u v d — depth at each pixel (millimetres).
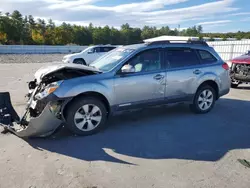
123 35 95562
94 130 4219
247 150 3637
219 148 3701
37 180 2783
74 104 4004
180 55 5129
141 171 3004
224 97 7434
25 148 3617
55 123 3828
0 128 4336
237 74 8711
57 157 3354
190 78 5152
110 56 5008
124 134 4234
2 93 4496
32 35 67875
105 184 2721
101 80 4203
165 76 4828
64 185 2695
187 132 4359
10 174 2896
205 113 5562
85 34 87375
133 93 4527
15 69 15180
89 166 3117
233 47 19859
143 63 4672
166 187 2672
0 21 63812
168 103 5023
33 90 4531
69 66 4160
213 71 5469
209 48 5629
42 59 26016
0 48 36875
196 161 3281
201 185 2719
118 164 3178
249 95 7781
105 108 4316
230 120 5082
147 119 5086
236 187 2695
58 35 70250
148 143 3859
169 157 3391
